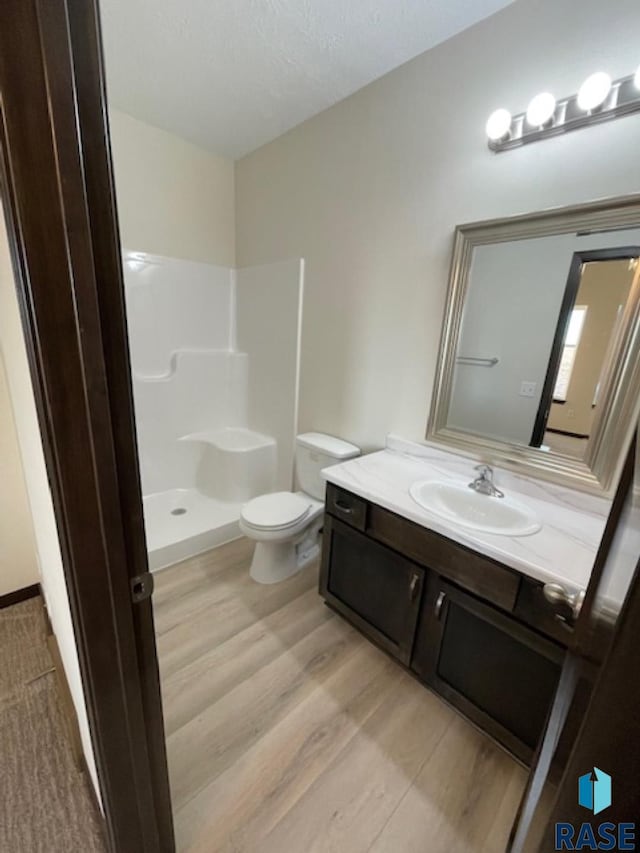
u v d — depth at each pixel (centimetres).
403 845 98
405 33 144
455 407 163
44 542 110
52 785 108
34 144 42
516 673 113
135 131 214
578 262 125
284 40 150
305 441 217
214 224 260
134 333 238
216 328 277
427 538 128
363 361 199
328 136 195
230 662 150
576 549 110
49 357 49
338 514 161
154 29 146
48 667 146
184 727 125
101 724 67
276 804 105
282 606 182
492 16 133
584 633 60
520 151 132
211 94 186
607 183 117
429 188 159
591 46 115
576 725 49
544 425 139
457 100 145
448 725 129
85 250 48
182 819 101
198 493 272
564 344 132
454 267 153
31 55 40
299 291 225
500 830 102
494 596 112
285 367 246
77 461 54
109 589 61
